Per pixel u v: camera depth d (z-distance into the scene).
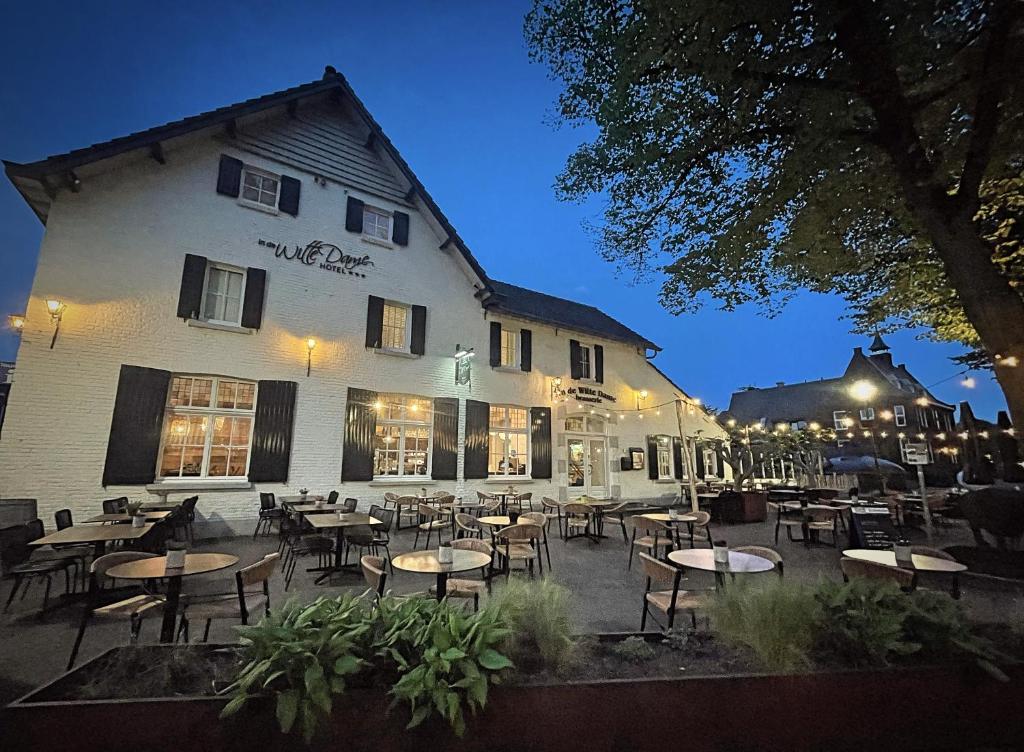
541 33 5.18
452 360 12.30
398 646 2.38
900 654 2.73
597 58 5.05
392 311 11.85
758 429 15.38
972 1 3.69
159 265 8.83
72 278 8.06
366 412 10.66
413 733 2.10
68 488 7.62
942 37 3.93
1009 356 3.50
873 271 6.61
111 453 7.93
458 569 3.69
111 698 2.19
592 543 9.12
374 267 11.41
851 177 5.18
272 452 9.41
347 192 11.41
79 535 5.00
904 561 4.05
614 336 15.88
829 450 29.97
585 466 14.68
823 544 9.23
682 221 5.79
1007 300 3.57
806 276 6.62
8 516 6.94
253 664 2.17
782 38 4.17
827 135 4.45
